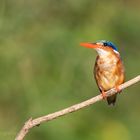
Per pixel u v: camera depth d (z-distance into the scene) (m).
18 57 16.61
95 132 16.06
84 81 16.42
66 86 16.34
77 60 16.55
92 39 16.83
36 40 17.00
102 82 12.21
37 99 16.09
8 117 16.09
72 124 15.67
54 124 15.36
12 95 16.27
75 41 16.78
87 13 18.06
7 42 16.81
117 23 17.83
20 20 17.41
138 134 16.55
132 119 16.98
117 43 17.44
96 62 12.29
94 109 16.45
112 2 18.20
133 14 17.94
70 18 17.98
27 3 17.80
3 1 17.44
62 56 16.62
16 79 16.38
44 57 16.66
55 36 16.88
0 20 17.12
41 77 16.47
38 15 17.80
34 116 15.88
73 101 16.12
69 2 18.06
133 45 17.58
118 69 12.16
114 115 16.84
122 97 17.28
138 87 17.42
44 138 15.24
